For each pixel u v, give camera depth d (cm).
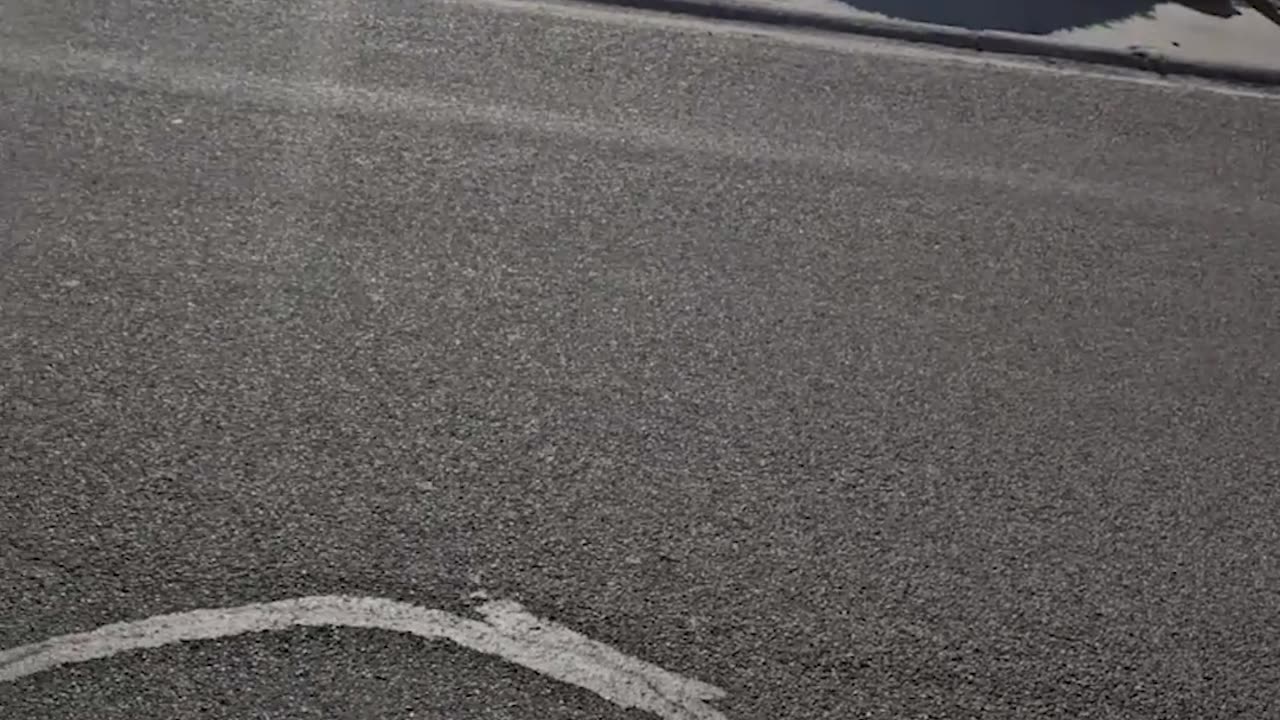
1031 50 833
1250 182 728
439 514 454
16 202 582
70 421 475
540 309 554
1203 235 671
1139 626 447
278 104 674
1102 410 542
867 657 423
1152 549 478
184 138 638
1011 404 538
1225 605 459
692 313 563
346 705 391
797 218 637
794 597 440
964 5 863
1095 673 429
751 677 412
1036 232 654
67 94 661
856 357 551
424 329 535
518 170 643
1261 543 487
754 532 462
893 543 465
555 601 429
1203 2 905
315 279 555
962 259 625
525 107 700
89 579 419
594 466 480
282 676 397
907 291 596
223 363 507
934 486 492
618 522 459
